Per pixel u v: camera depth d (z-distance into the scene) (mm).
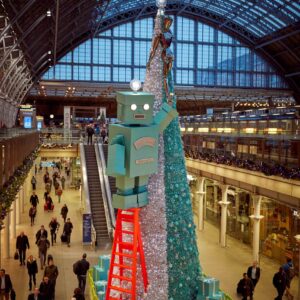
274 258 23938
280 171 18562
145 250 9031
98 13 49094
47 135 45125
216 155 26703
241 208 28266
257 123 22594
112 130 7961
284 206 23062
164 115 8305
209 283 9719
